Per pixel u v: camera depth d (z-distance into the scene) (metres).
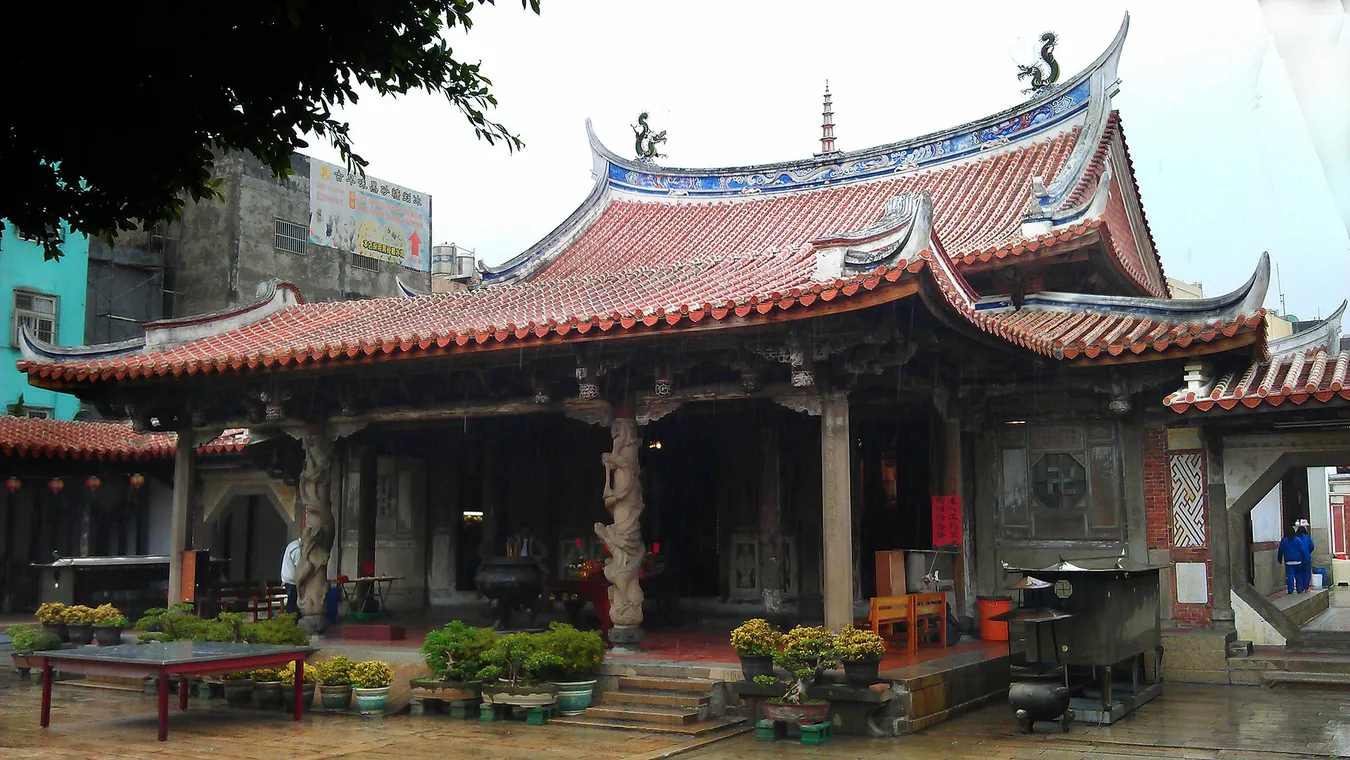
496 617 19.12
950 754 10.89
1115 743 11.36
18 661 17.08
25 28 4.61
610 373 14.52
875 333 12.53
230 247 35.12
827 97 26.12
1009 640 14.15
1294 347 17.12
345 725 12.83
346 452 21.81
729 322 12.46
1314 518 32.88
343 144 5.84
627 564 14.45
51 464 23.47
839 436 13.23
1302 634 15.66
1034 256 17.73
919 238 12.16
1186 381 15.57
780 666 12.34
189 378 16.48
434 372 15.90
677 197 27.11
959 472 15.90
